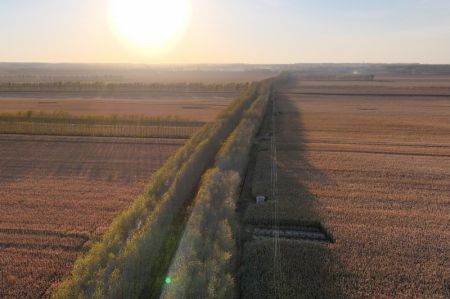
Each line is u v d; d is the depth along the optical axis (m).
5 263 18.55
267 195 29.17
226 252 17.61
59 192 28.66
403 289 17.41
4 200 26.80
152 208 21.06
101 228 22.47
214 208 22.11
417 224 24.19
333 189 30.66
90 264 15.15
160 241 18.36
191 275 14.98
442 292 17.25
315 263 19.39
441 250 20.91
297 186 31.28
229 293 15.39
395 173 35.12
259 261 19.58
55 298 14.14
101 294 13.04
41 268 18.16
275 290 17.16
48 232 21.89
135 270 15.22
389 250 20.83
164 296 14.50
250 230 23.50
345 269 18.91
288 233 23.52
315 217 25.06
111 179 32.06
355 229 23.31
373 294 17.03
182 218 22.64
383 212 26.08
